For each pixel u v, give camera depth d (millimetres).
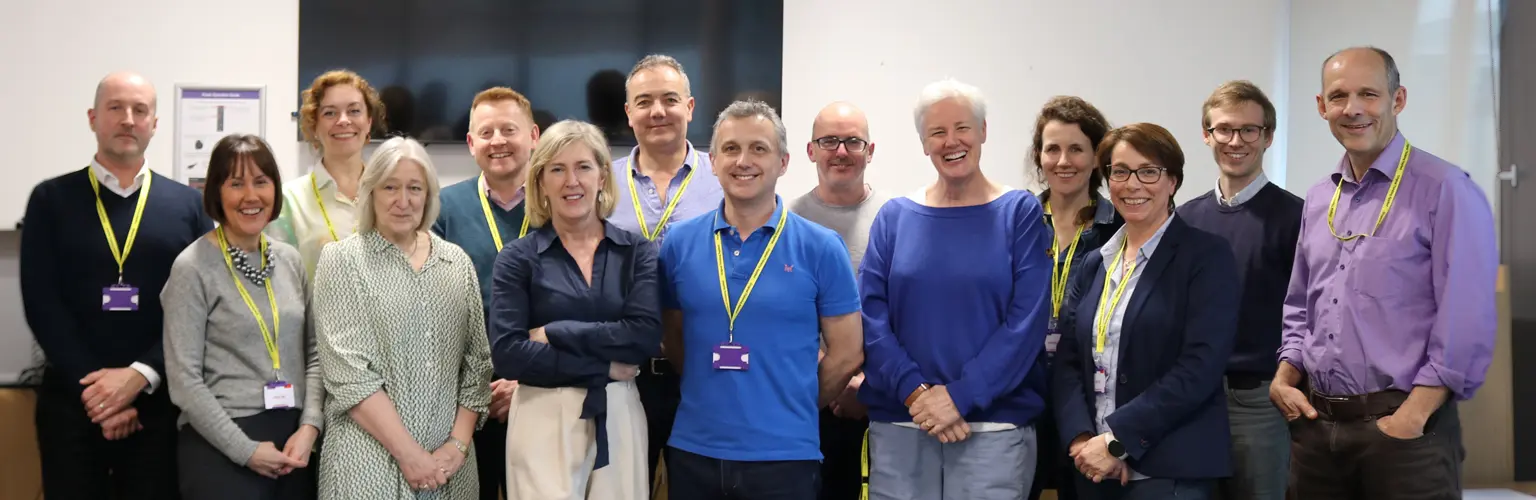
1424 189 2596
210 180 2729
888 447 2795
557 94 4668
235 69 4551
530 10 4656
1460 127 3881
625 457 2627
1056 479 3031
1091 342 2656
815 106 4777
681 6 4699
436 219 3031
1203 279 2521
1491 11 3734
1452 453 2549
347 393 2574
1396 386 2568
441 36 4625
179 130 4496
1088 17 4867
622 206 3203
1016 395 2756
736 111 2688
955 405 2650
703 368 2654
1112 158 2637
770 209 2746
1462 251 2500
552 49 4668
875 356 2764
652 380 3035
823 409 3205
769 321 2631
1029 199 2857
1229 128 3131
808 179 4777
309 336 2820
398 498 2604
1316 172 4664
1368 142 2664
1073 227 3215
